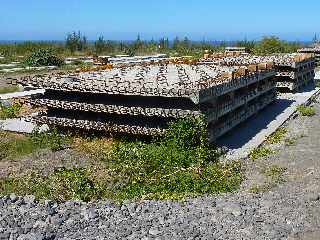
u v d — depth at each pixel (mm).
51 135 23766
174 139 20750
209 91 22016
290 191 16641
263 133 26781
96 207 13805
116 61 58250
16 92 38500
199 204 14664
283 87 42094
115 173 18516
